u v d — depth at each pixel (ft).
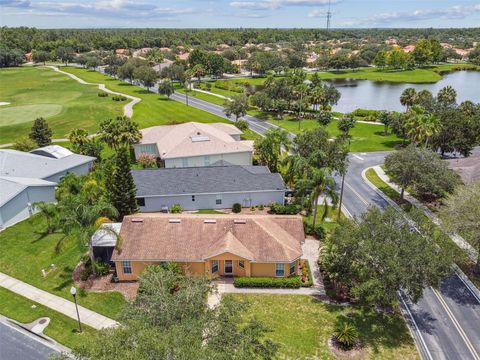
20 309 105.70
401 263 91.04
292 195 177.47
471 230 116.98
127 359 55.26
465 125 225.15
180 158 198.08
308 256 131.34
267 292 113.29
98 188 149.69
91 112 335.47
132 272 117.39
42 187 165.68
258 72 629.92
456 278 120.57
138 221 122.62
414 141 221.25
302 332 97.66
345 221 108.37
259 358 77.20
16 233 145.07
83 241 109.09
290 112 364.79
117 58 631.15
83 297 110.83
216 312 73.77
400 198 181.47
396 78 594.65
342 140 189.67
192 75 500.33
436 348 93.35
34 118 312.91
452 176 156.87
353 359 89.61
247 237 119.24
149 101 390.21
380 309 106.11
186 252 116.26
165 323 69.56
